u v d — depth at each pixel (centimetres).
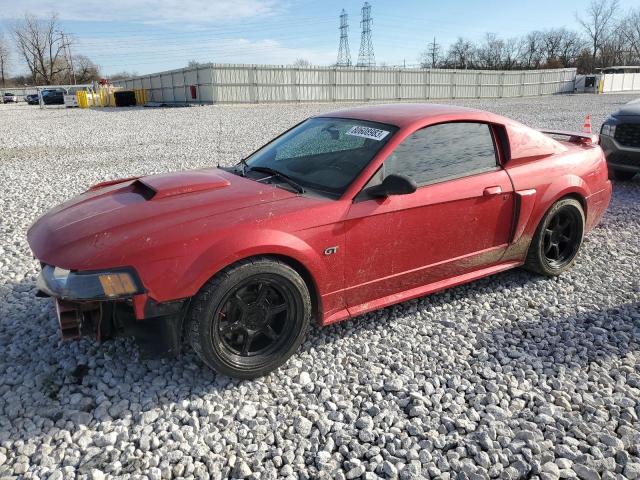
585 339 325
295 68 3812
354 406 263
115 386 274
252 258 263
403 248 319
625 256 470
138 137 1556
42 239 273
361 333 332
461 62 8062
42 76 8862
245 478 215
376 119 347
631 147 714
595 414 256
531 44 7862
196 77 3725
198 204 282
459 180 340
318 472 219
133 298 242
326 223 282
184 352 304
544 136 404
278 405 262
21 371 287
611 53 7369
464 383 281
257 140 1405
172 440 236
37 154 1193
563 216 413
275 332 287
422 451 230
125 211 278
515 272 434
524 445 234
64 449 228
